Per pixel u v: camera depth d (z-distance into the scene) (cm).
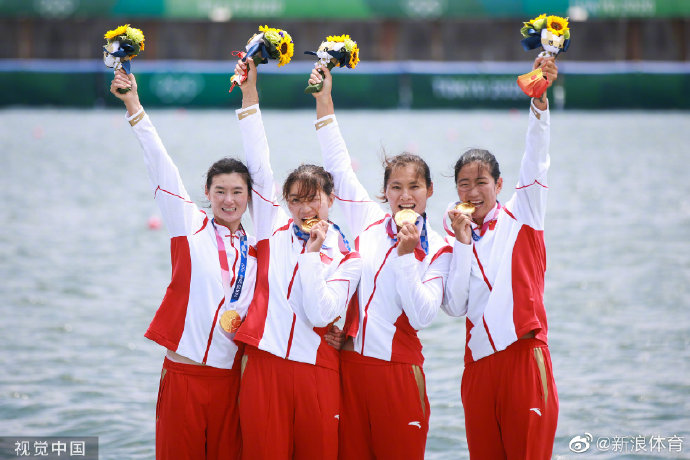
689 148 4922
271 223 1108
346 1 6819
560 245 2748
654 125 5950
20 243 2780
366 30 7300
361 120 6150
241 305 1089
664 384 1658
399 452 1082
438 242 1131
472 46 7344
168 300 1086
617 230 2952
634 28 7238
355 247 1155
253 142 1112
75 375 1723
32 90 6675
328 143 1195
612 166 4356
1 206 3356
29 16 6788
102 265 2536
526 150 1100
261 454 1050
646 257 2589
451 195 3447
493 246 1101
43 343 1897
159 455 1087
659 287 2286
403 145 4850
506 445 1075
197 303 1075
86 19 7112
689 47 7238
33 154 4700
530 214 1096
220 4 6788
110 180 3988
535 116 1079
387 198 1138
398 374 1080
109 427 1485
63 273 2444
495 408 1082
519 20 7294
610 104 6838
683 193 3619
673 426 1476
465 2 6850
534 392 1059
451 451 1405
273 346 1059
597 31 7262
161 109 6712
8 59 7119
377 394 1079
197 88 6719
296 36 7244
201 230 1099
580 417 1514
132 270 2489
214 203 1098
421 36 7331
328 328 1096
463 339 1961
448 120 6138
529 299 1071
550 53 1074
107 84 6706
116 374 1736
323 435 1063
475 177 1105
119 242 2827
